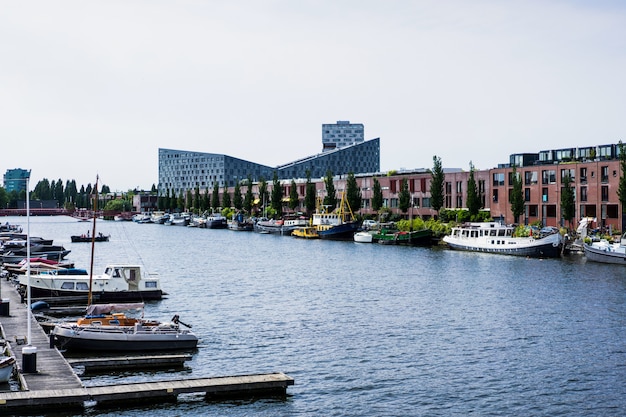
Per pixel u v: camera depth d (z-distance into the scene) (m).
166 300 78.44
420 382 46.66
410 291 83.19
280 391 44.56
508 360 51.47
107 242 180.38
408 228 167.62
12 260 122.00
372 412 41.34
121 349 53.78
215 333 60.97
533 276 94.25
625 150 130.00
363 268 108.69
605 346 55.00
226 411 41.38
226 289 87.00
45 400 40.41
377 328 62.44
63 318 67.44
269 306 74.06
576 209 143.00
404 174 197.50
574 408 41.78
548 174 148.62
